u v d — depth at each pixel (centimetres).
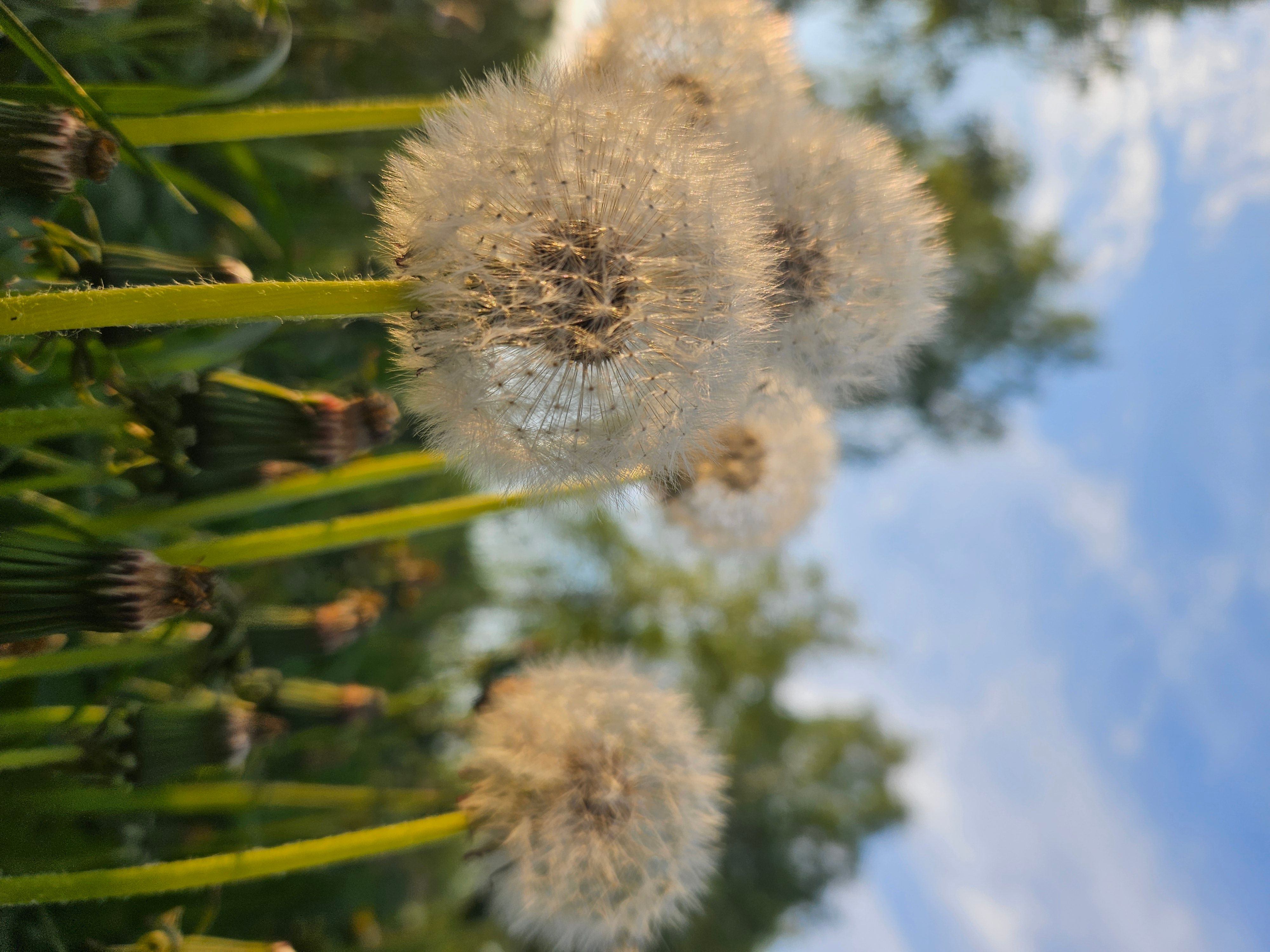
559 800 15
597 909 16
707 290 11
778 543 21
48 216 13
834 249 14
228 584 16
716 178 12
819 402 15
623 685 17
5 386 14
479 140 11
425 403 11
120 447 14
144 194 18
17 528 13
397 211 11
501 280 11
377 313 11
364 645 27
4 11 12
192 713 15
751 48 15
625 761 16
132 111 15
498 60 30
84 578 12
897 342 15
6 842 15
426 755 31
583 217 11
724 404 12
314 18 22
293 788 19
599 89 12
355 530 15
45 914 14
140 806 16
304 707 18
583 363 11
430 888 35
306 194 24
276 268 20
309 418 14
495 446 11
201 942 15
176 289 10
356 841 14
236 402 14
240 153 18
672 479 13
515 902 16
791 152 14
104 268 14
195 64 16
